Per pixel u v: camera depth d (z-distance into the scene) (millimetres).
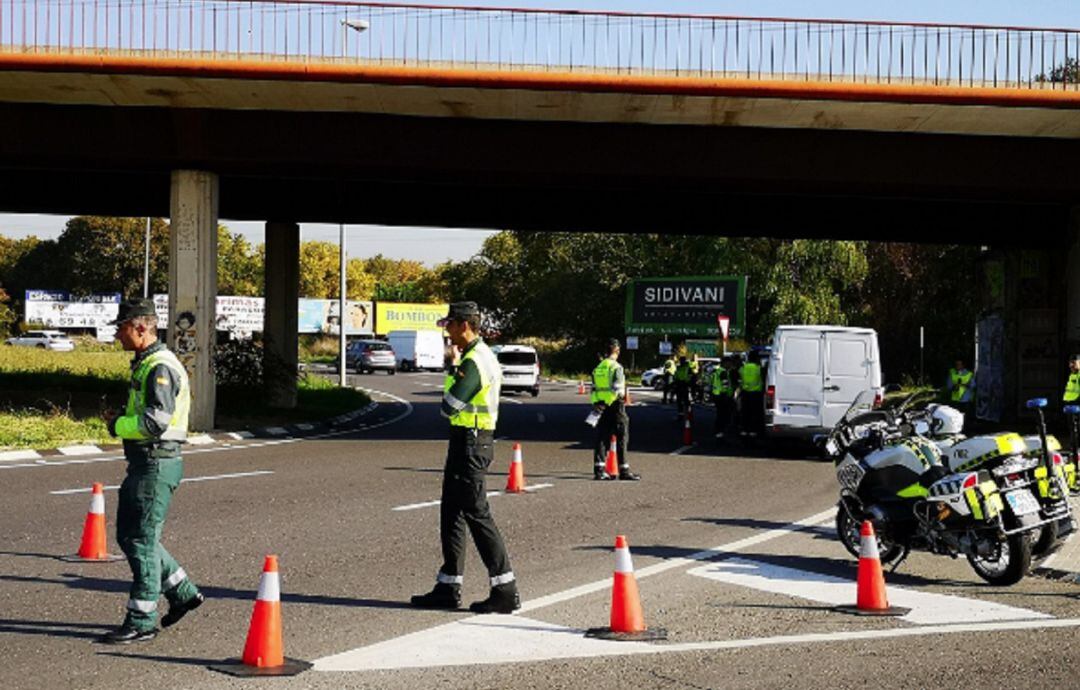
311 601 8516
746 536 12078
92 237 120500
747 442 25734
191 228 23797
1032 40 21312
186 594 7621
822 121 22562
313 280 128500
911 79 21297
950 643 7477
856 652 7215
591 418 17344
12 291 125812
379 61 21188
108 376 38719
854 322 59594
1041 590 9336
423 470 18062
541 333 88688
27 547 10555
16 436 21078
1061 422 29531
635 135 23281
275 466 18438
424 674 6594
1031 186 23594
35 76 21250
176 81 21469
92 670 6590
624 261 82688
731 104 21859
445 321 8367
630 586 7645
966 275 50000
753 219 30625
